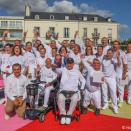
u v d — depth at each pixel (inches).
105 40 227.3
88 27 1536.7
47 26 1471.5
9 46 225.3
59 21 1478.8
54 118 168.7
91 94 176.9
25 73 202.2
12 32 1539.1
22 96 173.2
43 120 160.9
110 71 184.4
